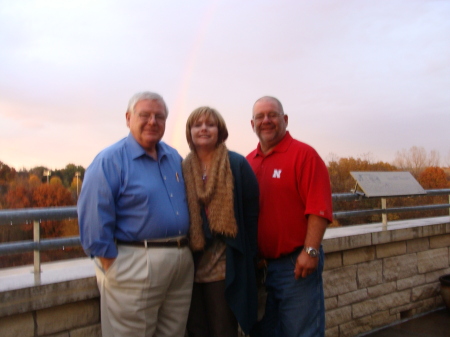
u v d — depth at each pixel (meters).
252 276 2.57
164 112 2.37
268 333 2.89
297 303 2.70
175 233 2.31
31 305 2.27
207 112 2.47
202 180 2.47
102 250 2.11
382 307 4.24
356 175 4.38
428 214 9.70
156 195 2.26
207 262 2.49
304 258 2.59
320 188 2.60
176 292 2.40
